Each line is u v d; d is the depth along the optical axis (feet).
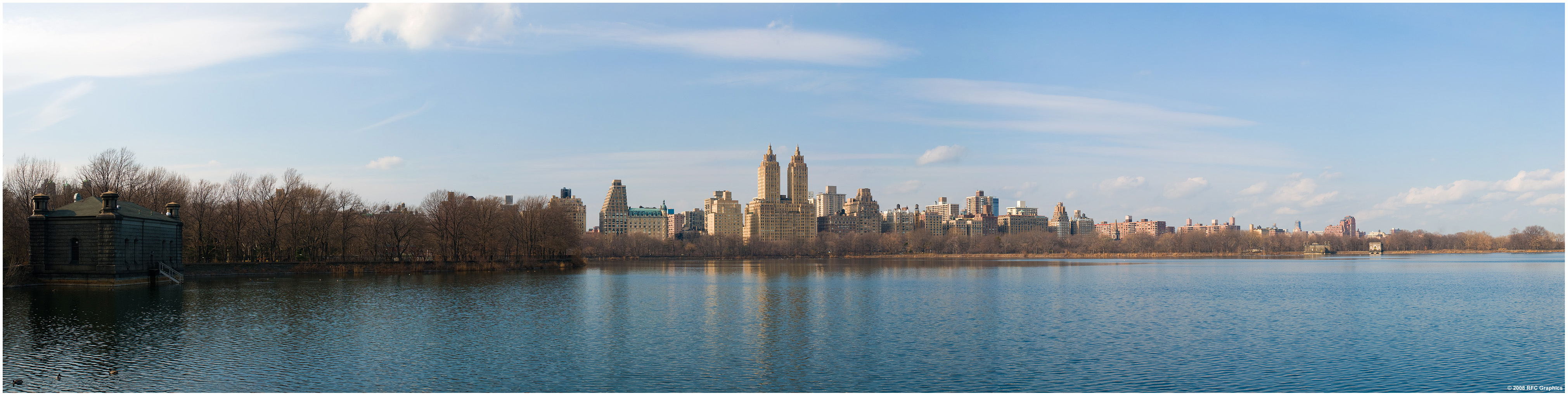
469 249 639.76
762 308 307.17
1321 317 282.15
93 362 185.68
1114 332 242.78
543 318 270.26
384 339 220.02
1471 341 226.58
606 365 188.03
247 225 533.55
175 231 437.17
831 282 495.00
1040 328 250.57
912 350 209.05
